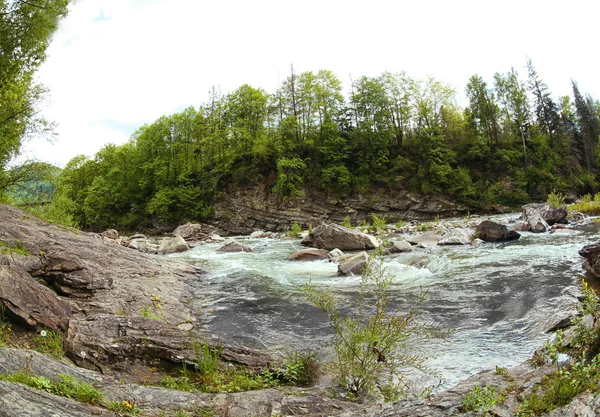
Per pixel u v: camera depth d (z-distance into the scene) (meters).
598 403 3.17
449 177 56.81
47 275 9.42
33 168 20.50
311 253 19.14
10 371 4.34
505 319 8.51
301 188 55.94
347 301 10.58
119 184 67.50
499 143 63.94
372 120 60.19
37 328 6.97
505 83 68.69
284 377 6.32
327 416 4.39
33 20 16.73
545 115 70.69
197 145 65.75
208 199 60.00
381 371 6.19
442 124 65.06
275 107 62.25
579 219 26.52
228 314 9.84
